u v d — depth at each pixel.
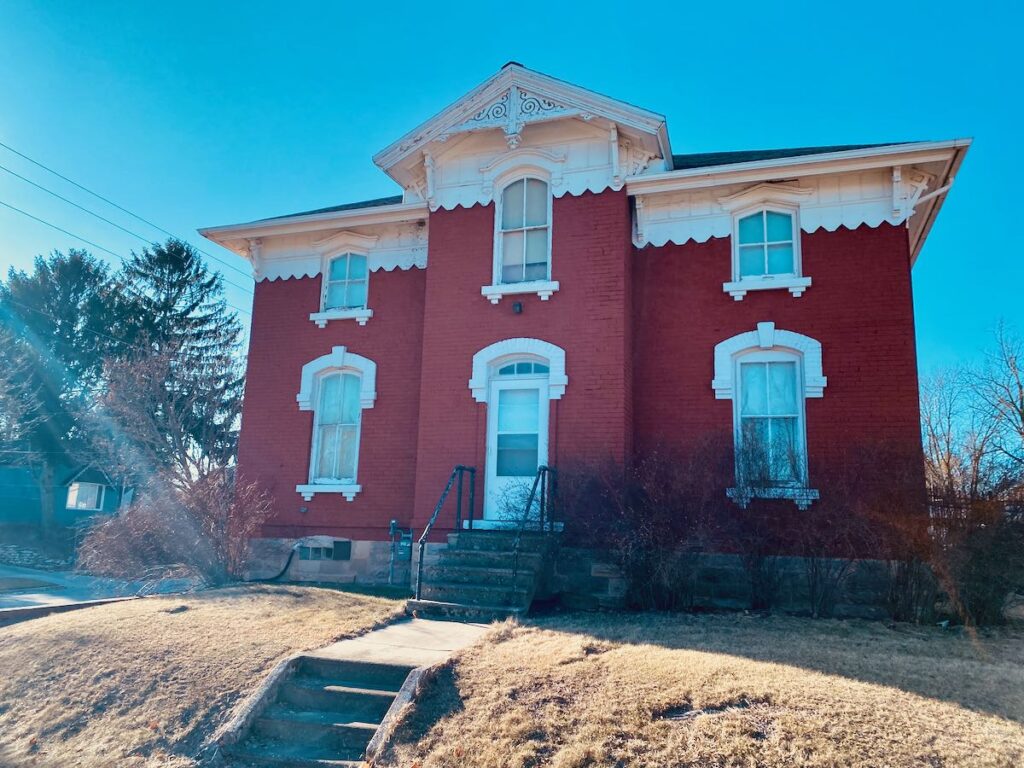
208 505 14.11
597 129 13.35
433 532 12.91
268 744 6.97
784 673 6.82
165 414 25.11
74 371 35.56
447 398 13.38
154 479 21.91
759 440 11.30
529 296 13.21
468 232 13.89
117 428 25.45
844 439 11.84
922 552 9.54
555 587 11.33
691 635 8.45
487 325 13.37
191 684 7.89
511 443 13.03
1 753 7.31
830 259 12.47
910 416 11.67
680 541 10.33
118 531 14.77
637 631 8.70
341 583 13.83
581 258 13.05
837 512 9.99
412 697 6.89
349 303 15.72
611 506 10.88
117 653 8.77
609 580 11.12
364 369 15.04
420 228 15.32
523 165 13.73
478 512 12.83
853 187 12.59
